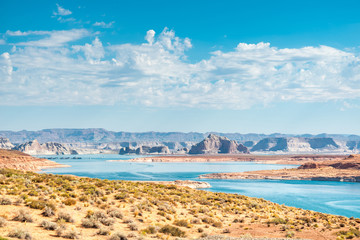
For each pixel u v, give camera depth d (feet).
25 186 116.37
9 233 65.92
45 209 87.97
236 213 147.54
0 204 87.35
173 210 127.65
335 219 155.02
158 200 138.41
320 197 335.26
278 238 95.04
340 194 364.58
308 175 632.38
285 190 404.16
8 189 105.91
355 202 299.58
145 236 85.97
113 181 179.32
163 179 543.39
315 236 107.45
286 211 176.55
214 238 89.25
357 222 151.02
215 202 168.76
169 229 95.25
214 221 121.70
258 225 124.57
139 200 129.39
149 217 110.11
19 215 79.66
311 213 179.52
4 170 150.10
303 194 360.28
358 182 558.15
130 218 102.32
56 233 74.64
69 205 102.63
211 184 488.85
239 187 441.27
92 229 84.43
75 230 78.59
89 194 121.60
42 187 117.29
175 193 172.65
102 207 108.88
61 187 126.41
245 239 89.04
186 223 109.91
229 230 110.11
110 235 80.38
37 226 77.20
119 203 118.93
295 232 113.60
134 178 562.66
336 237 106.11
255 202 184.96
